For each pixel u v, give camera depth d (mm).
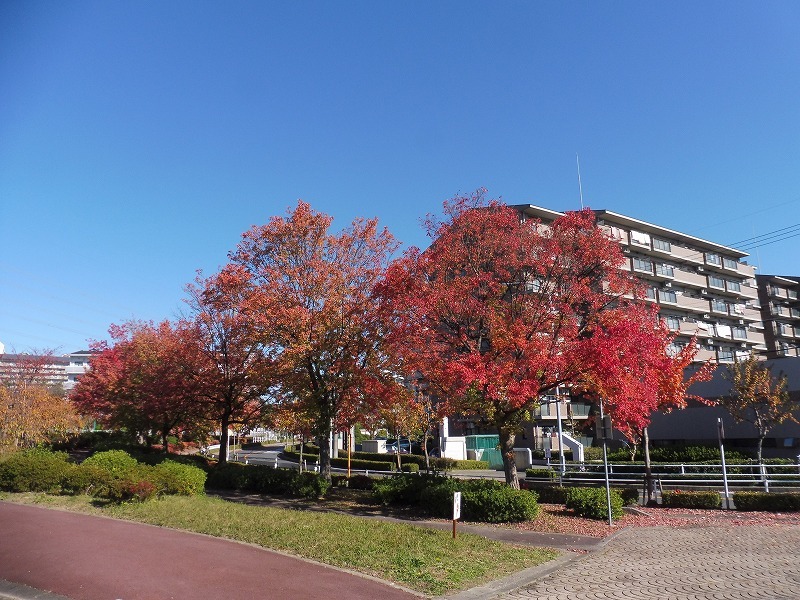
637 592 8391
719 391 31047
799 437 27375
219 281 21688
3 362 38156
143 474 15961
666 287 54906
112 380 27359
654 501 18422
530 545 11852
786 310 73000
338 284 19297
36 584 7742
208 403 25797
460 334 15898
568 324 15125
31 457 17219
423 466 37969
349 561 9484
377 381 17750
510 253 16188
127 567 8625
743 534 13219
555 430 42125
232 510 13977
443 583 8477
